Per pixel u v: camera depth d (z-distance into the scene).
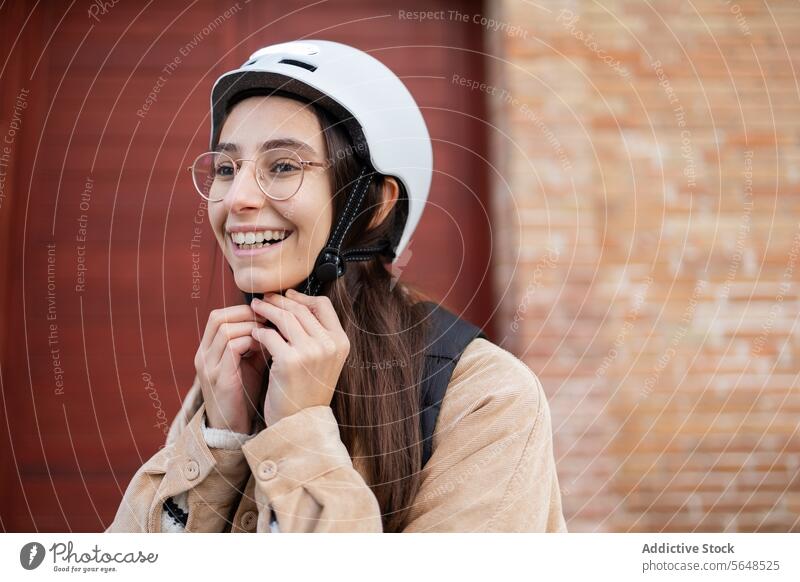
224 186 0.96
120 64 2.10
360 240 1.04
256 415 0.97
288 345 0.90
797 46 2.04
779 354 1.98
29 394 1.99
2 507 1.95
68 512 1.98
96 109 2.08
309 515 0.84
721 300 2.00
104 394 2.01
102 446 2.00
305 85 0.94
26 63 2.06
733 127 2.03
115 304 2.03
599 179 2.00
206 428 0.93
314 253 0.96
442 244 2.04
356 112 0.96
